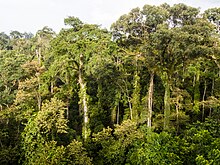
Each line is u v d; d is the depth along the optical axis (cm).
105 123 4366
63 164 2908
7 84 4578
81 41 3744
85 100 3994
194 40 3247
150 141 2617
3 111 3966
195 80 4638
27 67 4447
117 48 3956
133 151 3203
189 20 3716
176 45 3256
